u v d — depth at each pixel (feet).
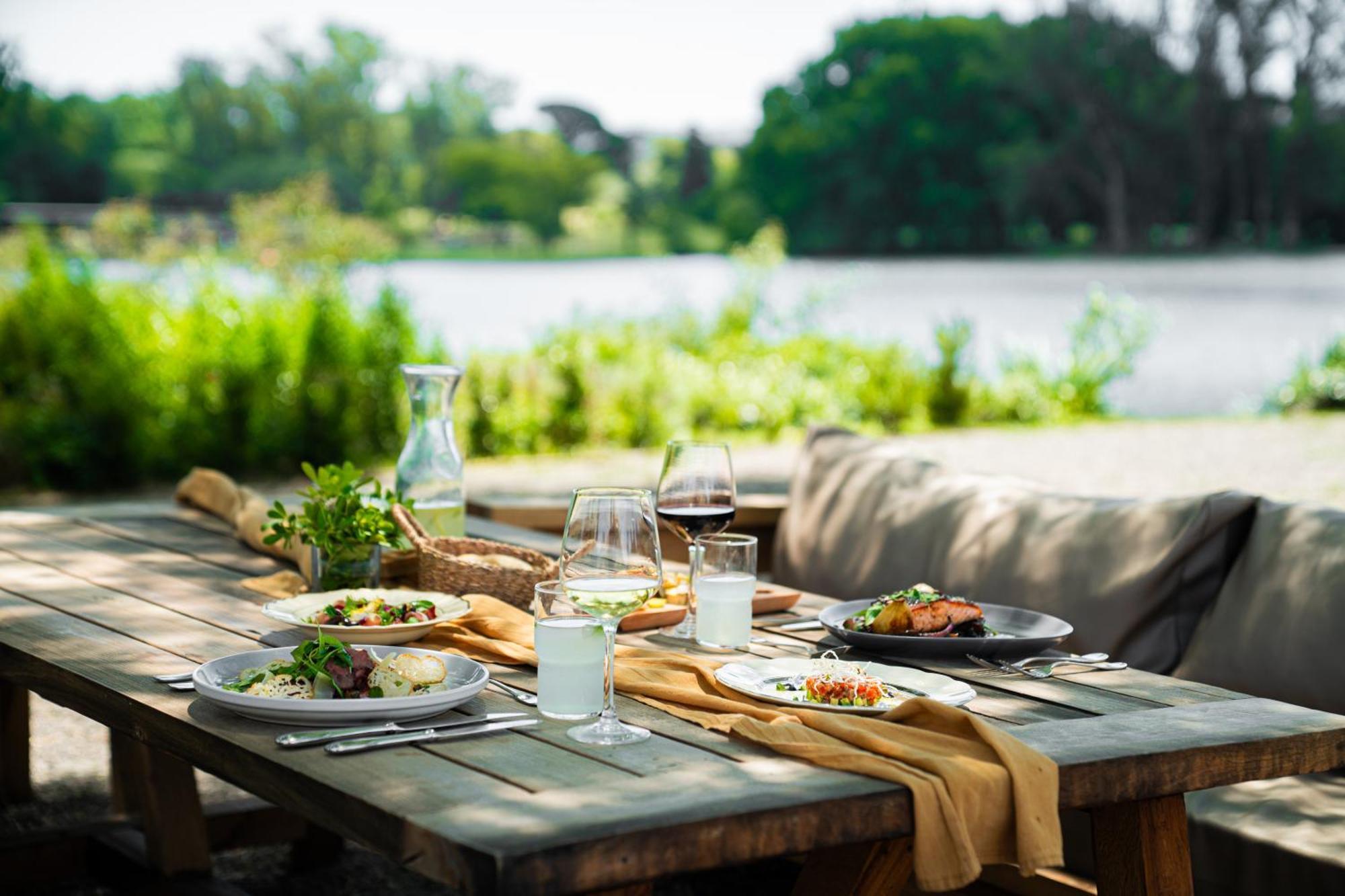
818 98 116.26
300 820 10.61
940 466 11.39
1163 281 88.84
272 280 33.86
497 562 8.21
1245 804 7.36
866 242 114.32
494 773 4.78
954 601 7.13
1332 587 8.04
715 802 4.48
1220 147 105.40
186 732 5.40
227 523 11.05
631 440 34.45
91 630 7.07
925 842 4.60
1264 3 102.06
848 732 5.14
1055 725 5.57
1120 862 5.69
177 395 29.12
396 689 5.55
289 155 118.21
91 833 9.93
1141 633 9.04
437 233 122.11
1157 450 32.78
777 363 38.63
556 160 123.44
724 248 119.85
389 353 30.71
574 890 4.10
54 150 107.55
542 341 35.53
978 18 112.16
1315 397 42.70
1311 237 103.86
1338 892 6.57
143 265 36.70
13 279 30.30
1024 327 65.51
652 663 6.40
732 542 7.06
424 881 10.64
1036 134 111.24
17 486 28.30
